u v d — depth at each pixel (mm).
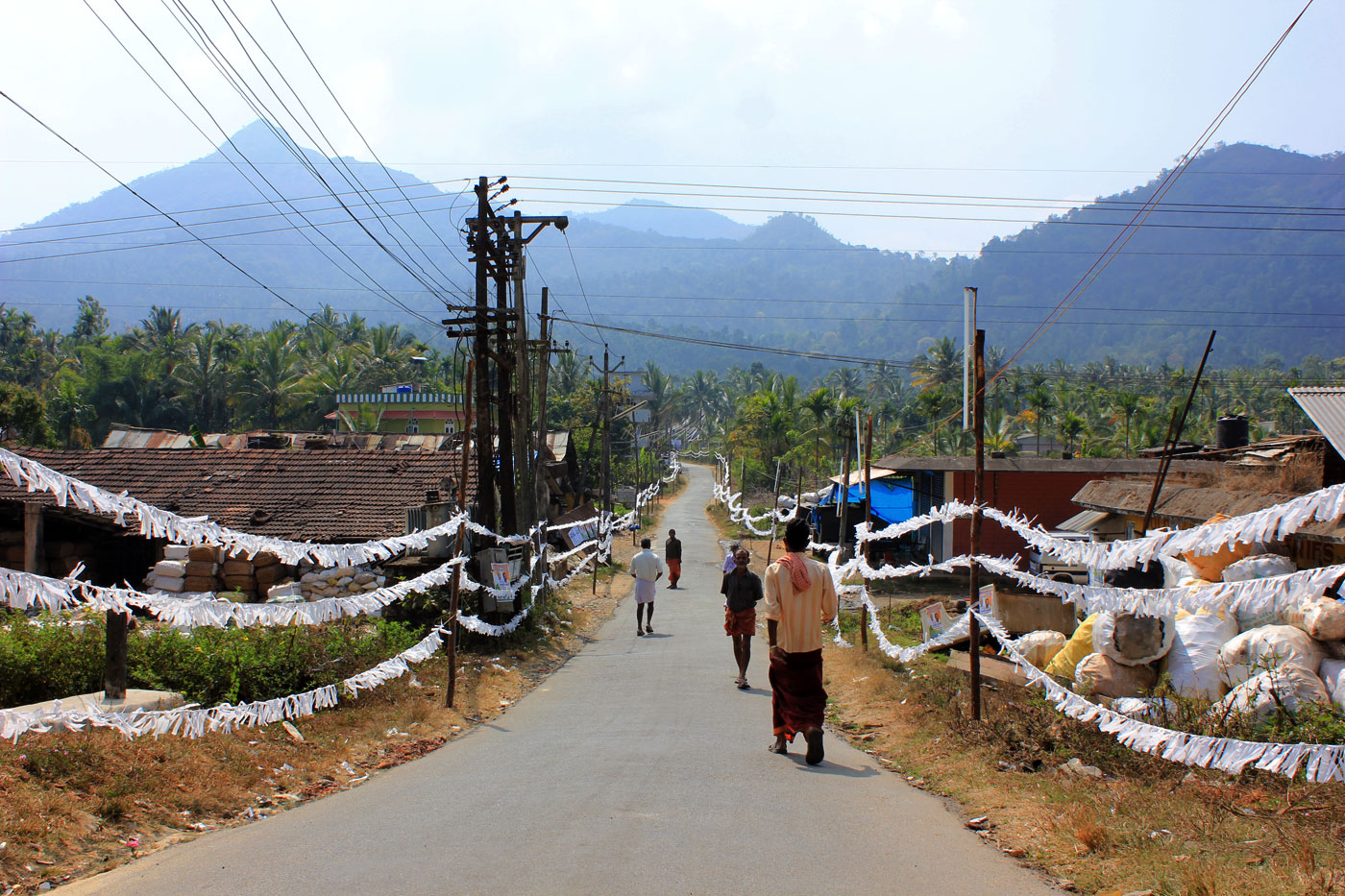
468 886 3637
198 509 20141
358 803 5270
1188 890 3518
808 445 55656
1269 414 65688
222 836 4582
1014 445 55719
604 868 3871
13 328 71000
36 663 7566
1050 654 8414
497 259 15742
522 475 18484
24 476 4402
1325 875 3566
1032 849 4301
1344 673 5539
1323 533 8164
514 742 7355
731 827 4559
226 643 8375
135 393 59156
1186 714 5547
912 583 24141
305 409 61531
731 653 13695
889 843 4363
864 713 8352
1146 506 14703
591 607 21391
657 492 66312
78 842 4207
